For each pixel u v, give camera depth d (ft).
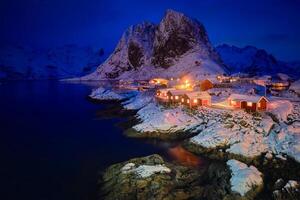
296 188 86.58
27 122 217.97
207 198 86.33
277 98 196.75
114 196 89.76
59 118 229.86
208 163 117.29
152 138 154.71
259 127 135.85
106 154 134.21
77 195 95.04
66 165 122.31
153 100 225.56
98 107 278.67
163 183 94.53
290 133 124.06
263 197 87.35
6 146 152.97
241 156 116.88
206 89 262.47
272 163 110.11
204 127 154.61
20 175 113.09
